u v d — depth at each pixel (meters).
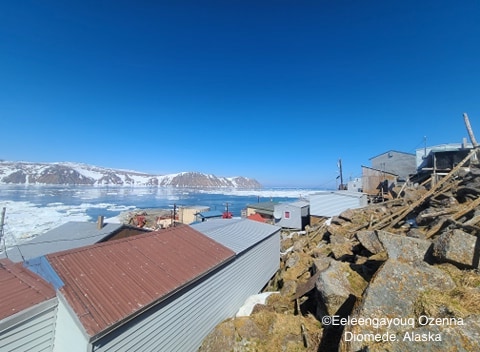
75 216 66.00
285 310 9.92
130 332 6.67
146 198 151.62
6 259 8.29
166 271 8.66
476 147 17.02
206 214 38.41
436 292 5.56
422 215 11.99
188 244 11.05
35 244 16.64
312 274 11.73
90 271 7.58
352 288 7.88
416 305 5.37
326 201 31.27
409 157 37.44
